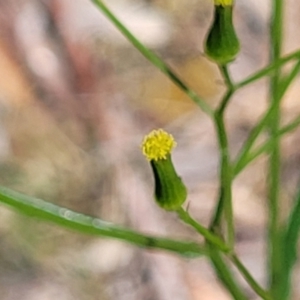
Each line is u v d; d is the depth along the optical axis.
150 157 0.17
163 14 0.33
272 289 0.20
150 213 0.29
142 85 0.32
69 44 0.32
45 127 0.31
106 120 0.31
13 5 0.33
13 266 0.29
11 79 0.32
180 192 0.18
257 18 0.33
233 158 0.30
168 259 0.28
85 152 0.31
